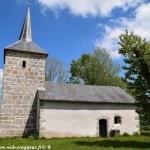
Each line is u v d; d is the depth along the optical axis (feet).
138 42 47.11
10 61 70.03
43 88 71.41
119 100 74.18
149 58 45.34
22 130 66.33
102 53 122.11
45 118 64.39
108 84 116.06
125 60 47.91
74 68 131.64
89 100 69.92
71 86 78.59
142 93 46.70
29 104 68.80
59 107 66.74
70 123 66.64
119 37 48.42
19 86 69.10
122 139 59.00
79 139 59.36
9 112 66.28
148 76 46.37
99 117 70.23
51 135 63.77
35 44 76.79
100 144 48.44
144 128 98.63
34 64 72.33
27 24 79.61
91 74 119.85
